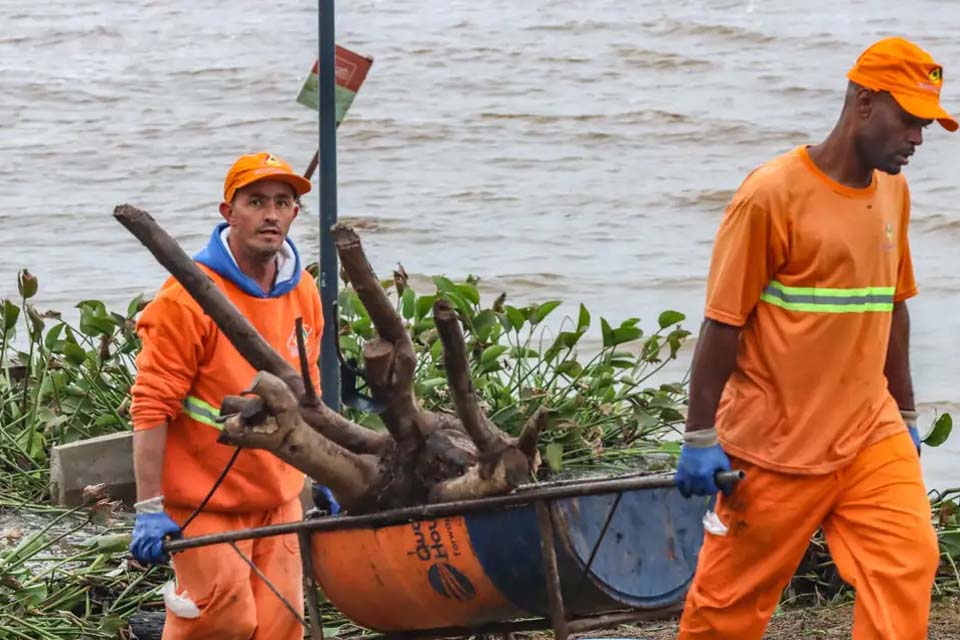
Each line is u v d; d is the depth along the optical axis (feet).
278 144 119.55
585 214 96.68
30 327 50.93
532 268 83.82
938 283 79.77
